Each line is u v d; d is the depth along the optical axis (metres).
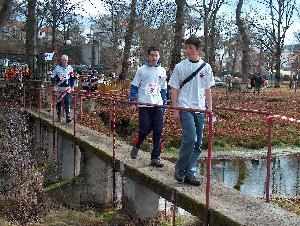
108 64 48.75
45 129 14.52
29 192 9.48
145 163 8.53
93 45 48.09
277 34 50.88
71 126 13.29
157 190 7.27
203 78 6.88
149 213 8.70
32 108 17.53
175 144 17.77
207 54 39.00
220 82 47.53
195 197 6.49
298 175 15.45
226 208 6.09
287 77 78.44
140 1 32.78
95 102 19.53
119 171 8.73
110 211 9.69
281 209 6.11
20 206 8.84
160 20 33.88
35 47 21.03
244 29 41.53
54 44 37.12
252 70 73.38
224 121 22.17
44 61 19.91
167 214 9.38
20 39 46.91
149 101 8.23
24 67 22.86
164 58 41.50
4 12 21.86
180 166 7.10
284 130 22.02
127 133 18.02
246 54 41.34
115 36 36.09
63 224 8.46
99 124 16.94
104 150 9.66
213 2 41.19
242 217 5.77
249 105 28.36
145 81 8.26
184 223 8.77
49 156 13.47
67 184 11.00
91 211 9.53
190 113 6.82
